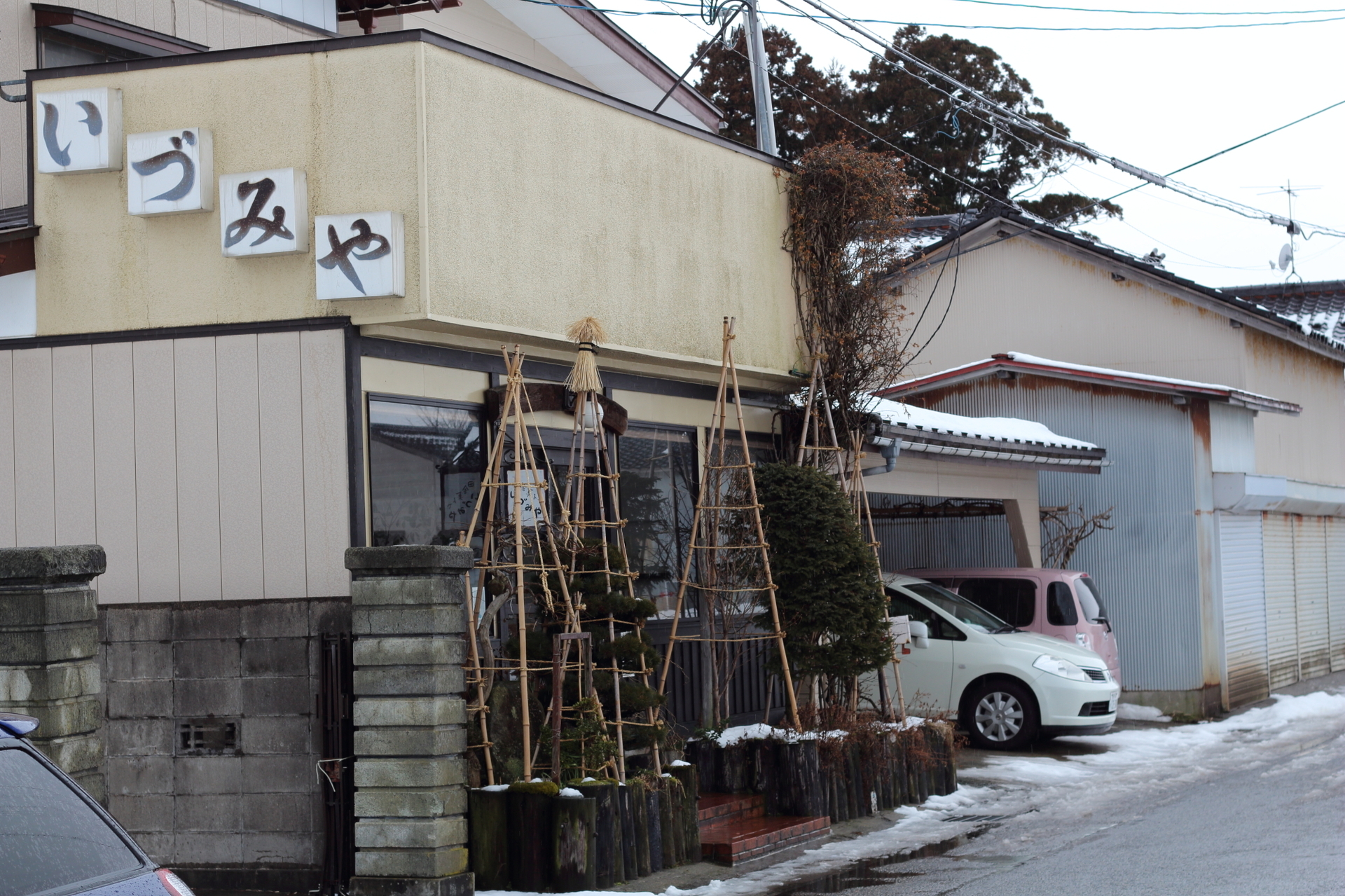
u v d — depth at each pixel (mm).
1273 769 13930
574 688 9578
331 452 9062
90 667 7809
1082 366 21906
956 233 23344
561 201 10359
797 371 13375
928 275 24094
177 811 8953
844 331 13477
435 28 16891
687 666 12391
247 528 9195
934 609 15977
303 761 8758
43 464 9578
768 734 11188
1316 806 11469
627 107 11180
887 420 14195
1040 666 15289
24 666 7492
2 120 12641
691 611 12500
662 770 9781
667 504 12383
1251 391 22359
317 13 16047
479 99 9594
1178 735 16953
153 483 9383
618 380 11797
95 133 9461
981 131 34875
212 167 9391
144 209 9305
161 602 9102
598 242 10766
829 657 11836
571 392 11086
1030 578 17094
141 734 9039
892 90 34406
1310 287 30547
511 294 9773
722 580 12211
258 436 9203
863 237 13727
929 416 16172
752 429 13516
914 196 14195
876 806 11766
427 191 9055
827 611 11773
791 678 11711
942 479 16656
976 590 17344
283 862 8766
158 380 9391
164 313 9414
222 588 9219
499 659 9586
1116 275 22688
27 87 9734
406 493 9547
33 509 9586
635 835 9078
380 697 8305
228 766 8883
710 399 12914
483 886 8539
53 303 9633
